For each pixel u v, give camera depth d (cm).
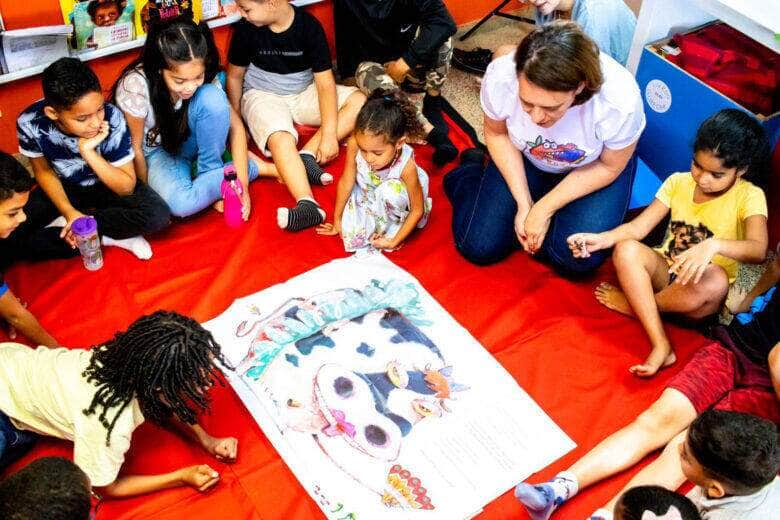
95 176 213
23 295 206
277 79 251
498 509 165
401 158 207
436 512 162
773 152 216
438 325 199
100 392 154
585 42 158
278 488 168
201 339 155
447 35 247
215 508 165
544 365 194
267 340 193
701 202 195
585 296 211
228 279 211
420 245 224
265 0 220
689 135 226
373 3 245
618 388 190
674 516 129
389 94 202
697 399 170
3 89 228
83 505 128
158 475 166
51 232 212
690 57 220
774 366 166
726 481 138
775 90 213
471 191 225
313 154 246
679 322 204
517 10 324
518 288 213
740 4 190
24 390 161
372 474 168
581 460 169
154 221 215
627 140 187
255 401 181
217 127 221
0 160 167
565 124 187
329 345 192
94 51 235
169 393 153
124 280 211
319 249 222
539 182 213
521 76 163
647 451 172
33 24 221
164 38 199
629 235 202
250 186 242
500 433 177
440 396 183
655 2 218
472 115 277
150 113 217
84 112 189
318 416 178
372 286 208
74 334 198
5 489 125
